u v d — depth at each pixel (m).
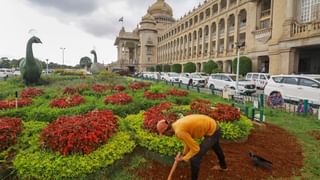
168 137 5.44
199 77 29.19
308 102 11.89
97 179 4.52
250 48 35.38
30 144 5.16
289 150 6.23
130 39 93.69
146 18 87.81
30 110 8.08
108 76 24.45
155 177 4.70
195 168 4.24
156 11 92.38
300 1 23.75
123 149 5.05
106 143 5.04
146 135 5.75
